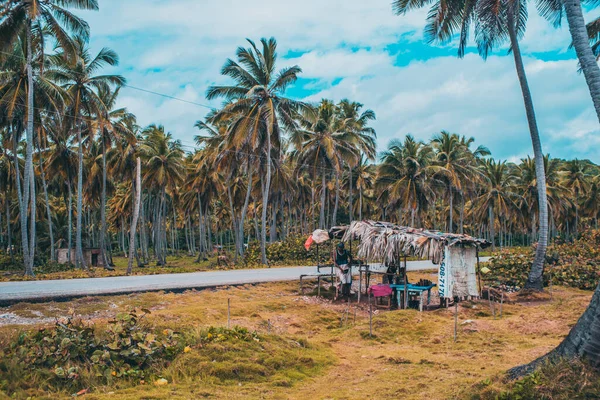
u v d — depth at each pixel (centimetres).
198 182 4781
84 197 4981
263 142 3331
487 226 7788
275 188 4472
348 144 4106
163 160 4219
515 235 9075
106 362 780
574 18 805
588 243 2628
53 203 6372
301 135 3306
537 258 1831
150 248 7988
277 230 7094
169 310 1295
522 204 5684
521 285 1939
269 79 3100
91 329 848
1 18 2348
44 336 816
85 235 5688
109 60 3136
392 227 1684
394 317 1307
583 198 6781
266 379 805
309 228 7994
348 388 763
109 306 1309
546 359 683
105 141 3681
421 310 1471
